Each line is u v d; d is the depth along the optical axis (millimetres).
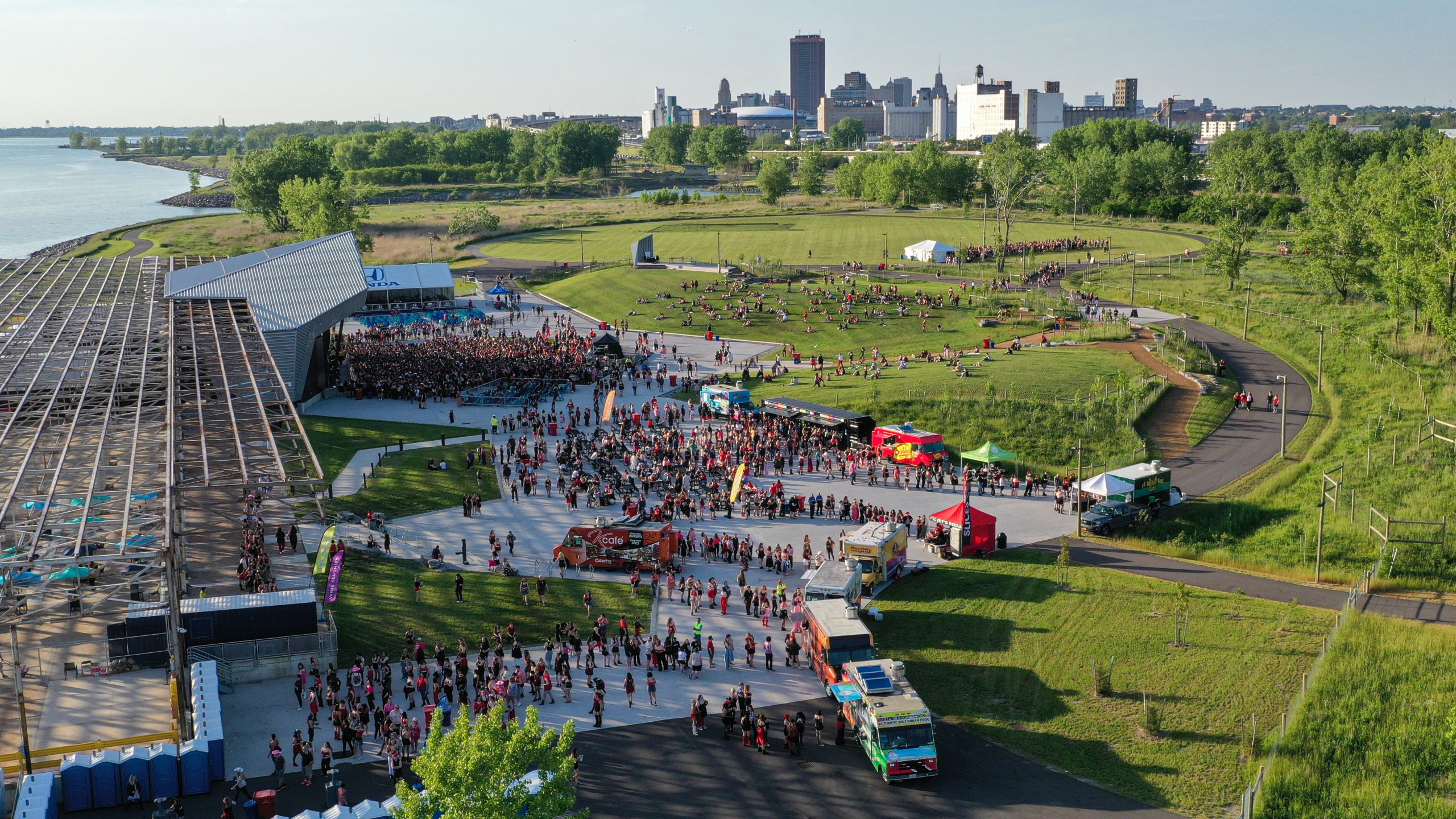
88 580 57875
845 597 59031
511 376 118188
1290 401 102625
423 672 51688
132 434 61469
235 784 43656
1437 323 108875
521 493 84250
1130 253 195250
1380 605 60344
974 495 84375
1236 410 100688
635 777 45812
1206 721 49062
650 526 69688
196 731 45375
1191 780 44812
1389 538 67125
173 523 49375
